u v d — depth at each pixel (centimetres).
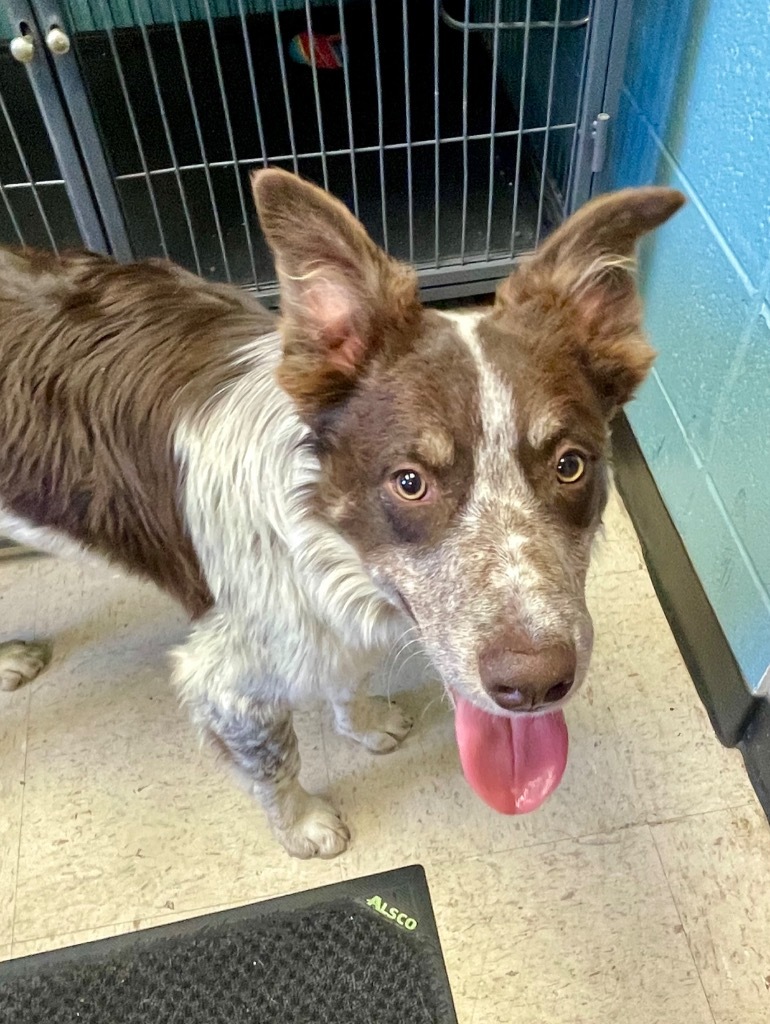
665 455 76
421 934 61
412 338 42
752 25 55
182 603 58
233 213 98
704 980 59
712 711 70
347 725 68
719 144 61
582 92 79
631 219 41
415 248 96
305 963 60
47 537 59
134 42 105
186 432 51
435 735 71
